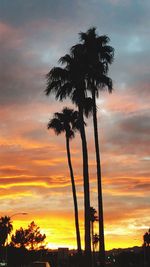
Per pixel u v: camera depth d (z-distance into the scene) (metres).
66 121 54.56
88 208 36.69
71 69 39.00
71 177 52.59
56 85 39.94
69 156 54.06
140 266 151.12
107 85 38.47
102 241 34.38
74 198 51.31
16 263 135.12
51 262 113.88
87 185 37.06
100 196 35.31
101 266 33.84
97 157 36.12
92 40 38.72
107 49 38.84
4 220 139.88
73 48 39.06
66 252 89.12
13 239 162.12
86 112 39.16
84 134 38.31
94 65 38.34
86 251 36.19
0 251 127.38
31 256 144.50
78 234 50.22
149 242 151.88
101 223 34.69
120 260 171.25
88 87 38.50
